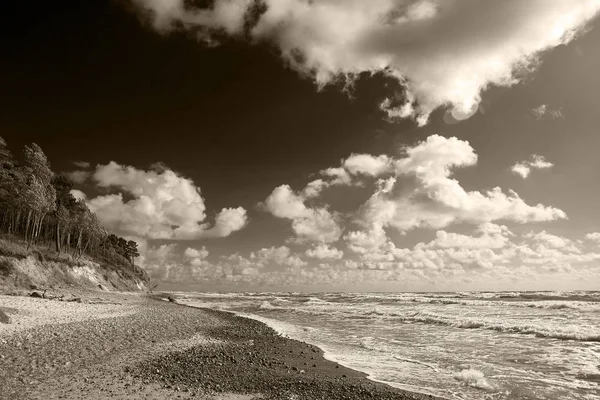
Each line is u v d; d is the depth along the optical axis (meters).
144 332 20.47
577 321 30.69
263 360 15.58
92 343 15.80
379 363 15.62
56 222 75.25
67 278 60.72
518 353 17.80
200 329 24.50
